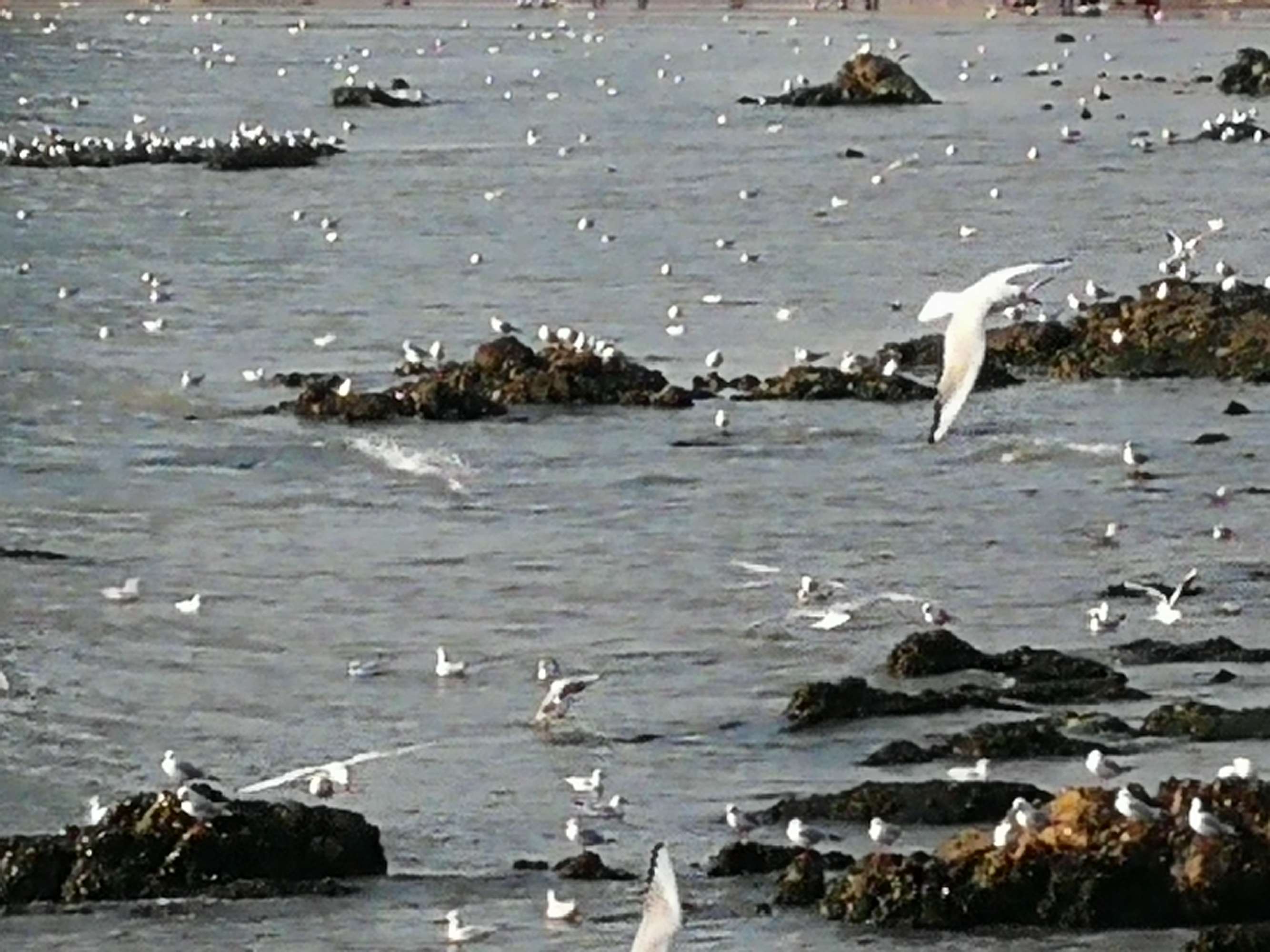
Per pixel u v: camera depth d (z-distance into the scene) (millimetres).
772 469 54969
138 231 88000
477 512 52375
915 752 37812
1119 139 107375
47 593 47250
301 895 33219
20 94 129500
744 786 37031
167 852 33500
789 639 43969
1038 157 101312
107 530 51438
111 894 33156
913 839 34406
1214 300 65500
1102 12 160875
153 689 42062
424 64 140375
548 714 39375
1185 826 32438
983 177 97188
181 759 38250
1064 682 40656
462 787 37375
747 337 68938
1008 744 37562
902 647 41531
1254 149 103312
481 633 44719
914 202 91375
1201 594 46094
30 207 92875
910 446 56562
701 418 59156
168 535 51156
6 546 50188
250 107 124375
